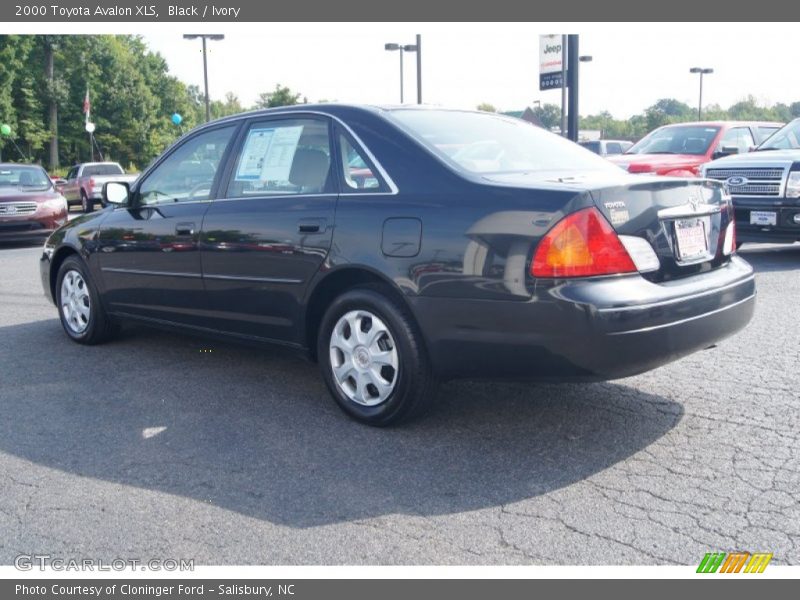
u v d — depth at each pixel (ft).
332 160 14.29
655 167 40.86
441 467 12.03
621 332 11.28
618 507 10.66
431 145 13.42
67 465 12.46
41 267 21.53
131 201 18.45
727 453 12.34
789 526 10.05
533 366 11.75
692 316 12.05
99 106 217.56
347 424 13.94
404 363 12.92
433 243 12.34
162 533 10.28
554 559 9.46
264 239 14.79
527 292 11.49
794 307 22.63
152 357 18.79
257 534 10.19
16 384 16.80
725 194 14.14
